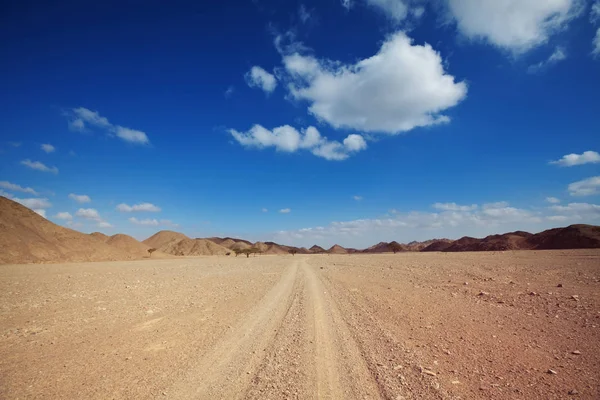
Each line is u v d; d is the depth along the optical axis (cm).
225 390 557
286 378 600
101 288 1905
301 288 1841
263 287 1914
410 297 1389
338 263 4584
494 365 620
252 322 1038
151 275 2875
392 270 2766
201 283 2167
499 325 888
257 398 525
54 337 879
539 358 643
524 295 1273
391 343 783
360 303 1325
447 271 2372
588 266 2152
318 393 537
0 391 561
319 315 1124
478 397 501
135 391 557
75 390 563
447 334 831
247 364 675
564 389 512
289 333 902
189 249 16338
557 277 1697
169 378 609
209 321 1054
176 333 913
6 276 2816
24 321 1059
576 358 631
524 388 522
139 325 1005
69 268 4119
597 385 518
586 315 929
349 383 571
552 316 947
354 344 790
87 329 959
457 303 1212
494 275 1938
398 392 529
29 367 668
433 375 587
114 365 677
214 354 738
